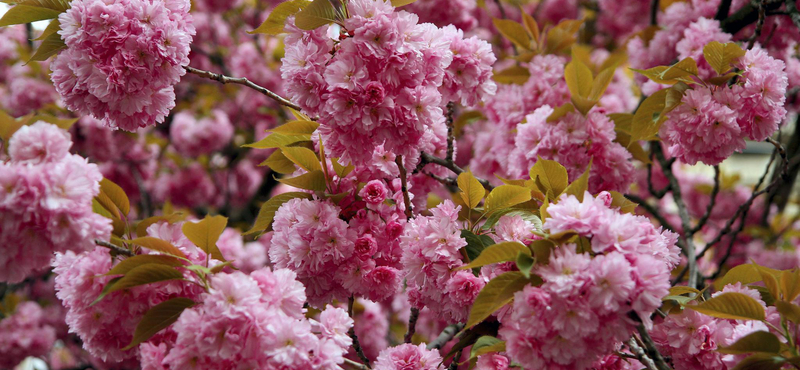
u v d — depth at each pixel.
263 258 3.15
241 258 3.06
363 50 1.48
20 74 3.33
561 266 1.39
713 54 1.64
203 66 4.14
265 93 1.65
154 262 1.44
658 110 1.70
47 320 3.32
